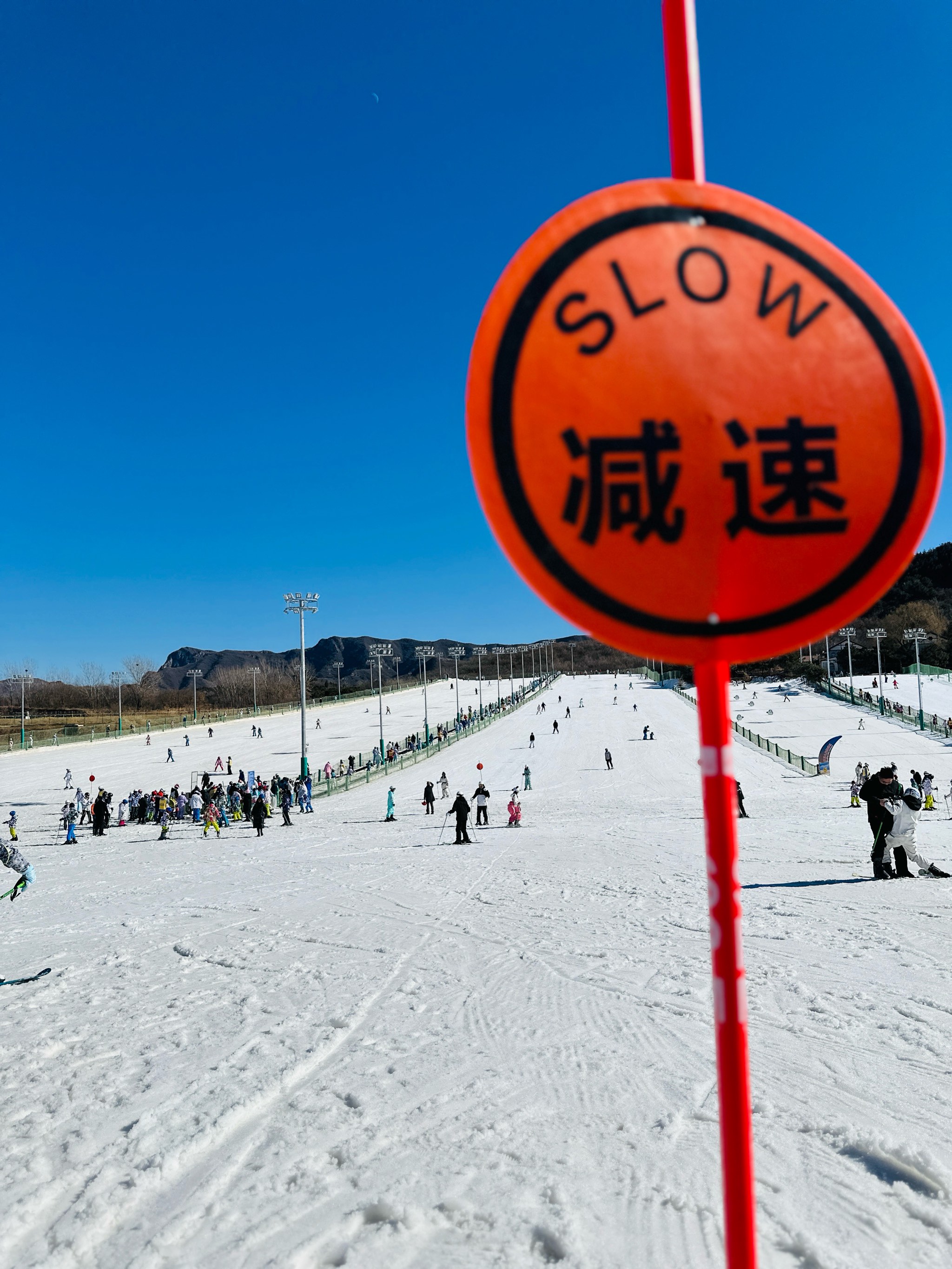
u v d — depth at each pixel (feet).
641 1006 20.13
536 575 4.15
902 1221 10.27
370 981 23.88
